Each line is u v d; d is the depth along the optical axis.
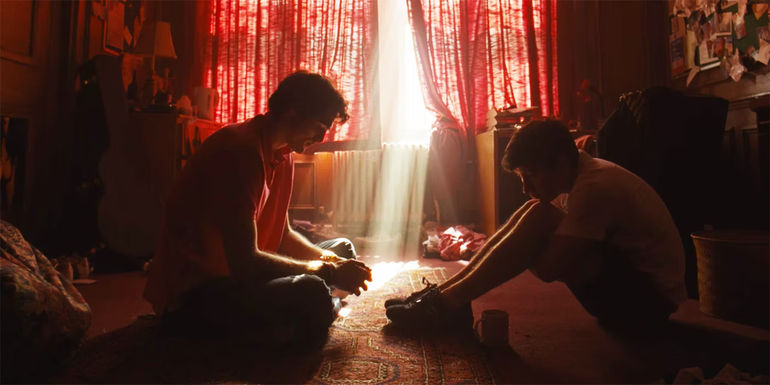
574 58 3.70
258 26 3.78
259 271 1.31
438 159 3.69
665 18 3.51
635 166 2.20
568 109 3.70
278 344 1.40
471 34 3.69
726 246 1.65
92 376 1.18
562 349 1.40
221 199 1.30
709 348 1.39
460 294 1.44
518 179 3.37
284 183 1.65
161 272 1.45
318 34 3.76
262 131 1.42
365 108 3.71
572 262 1.32
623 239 1.38
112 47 3.32
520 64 3.64
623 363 1.29
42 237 2.86
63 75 2.98
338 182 3.80
